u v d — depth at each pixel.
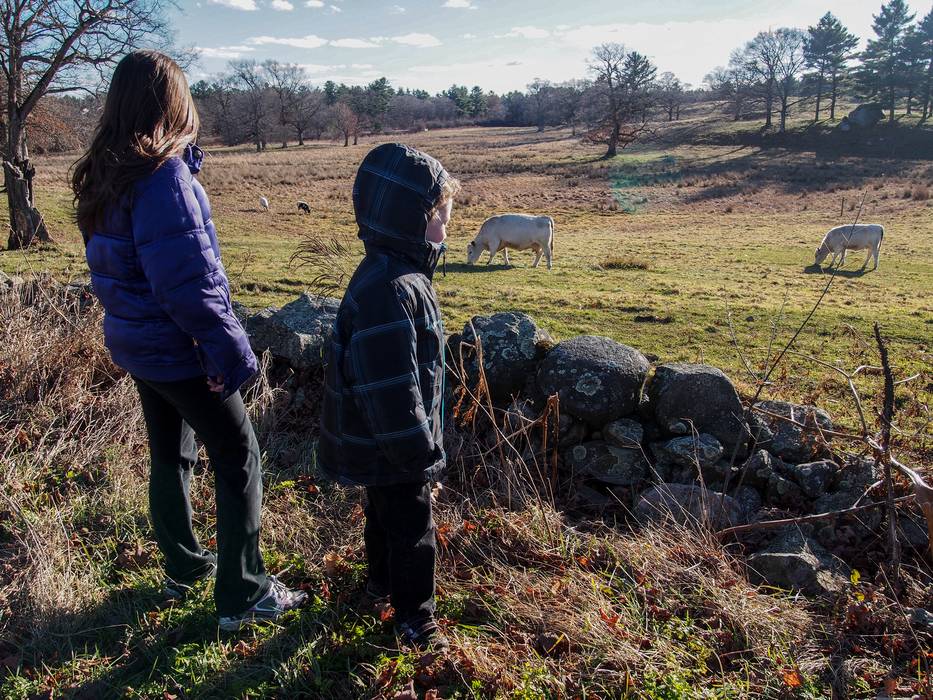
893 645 2.72
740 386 5.32
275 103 113.56
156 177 2.34
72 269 12.13
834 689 2.55
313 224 29.70
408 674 2.55
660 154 75.38
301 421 4.51
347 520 3.60
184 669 2.65
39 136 23.86
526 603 2.92
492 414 3.85
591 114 103.06
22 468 3.88
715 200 46.84
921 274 21.08
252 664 2.67
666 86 112.12
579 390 3.99
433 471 2.53
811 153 74.06
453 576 3.14
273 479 3.94
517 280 17.09
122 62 2.46
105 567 3.24
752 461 3.88
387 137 126.12
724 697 2.46
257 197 39.53
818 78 98.69
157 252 2.30
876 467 3.80
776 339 10.21
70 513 3.57
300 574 3.22
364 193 2.46
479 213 39.94
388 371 2.38
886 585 3.10
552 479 3.90
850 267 22.59
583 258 23.52
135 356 2.54
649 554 3.18
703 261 22.89
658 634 2.74
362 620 2.90
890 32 100.69
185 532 3.03
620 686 2.50
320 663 2.66
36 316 5.05
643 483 3.97
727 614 2.82
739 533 3.56
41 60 20.23
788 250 26.14
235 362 2.44
